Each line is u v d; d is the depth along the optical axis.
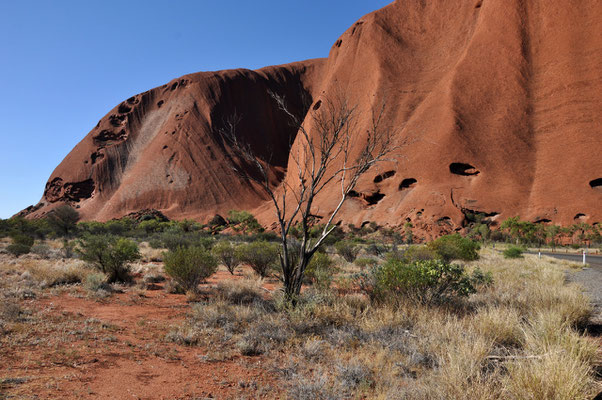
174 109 182.62
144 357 4.70
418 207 96.56
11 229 49.41
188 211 150.12
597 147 91.44
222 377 4.14
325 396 3.49
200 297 9.24
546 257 27.25
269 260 13.43
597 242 67.62
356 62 151.75
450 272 7.46
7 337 5.06
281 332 5.69
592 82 100.69
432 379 3.66
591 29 105.62
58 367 4.12
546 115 104.25
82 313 6.96
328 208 110.75
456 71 120.38
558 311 6.27
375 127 8.21
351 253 22.31
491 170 100.25
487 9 126.00
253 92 196.12
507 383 3.32
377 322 6.08
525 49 113.62
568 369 3.35
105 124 188.12
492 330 5.27
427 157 107.19
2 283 9.60
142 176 160.88
